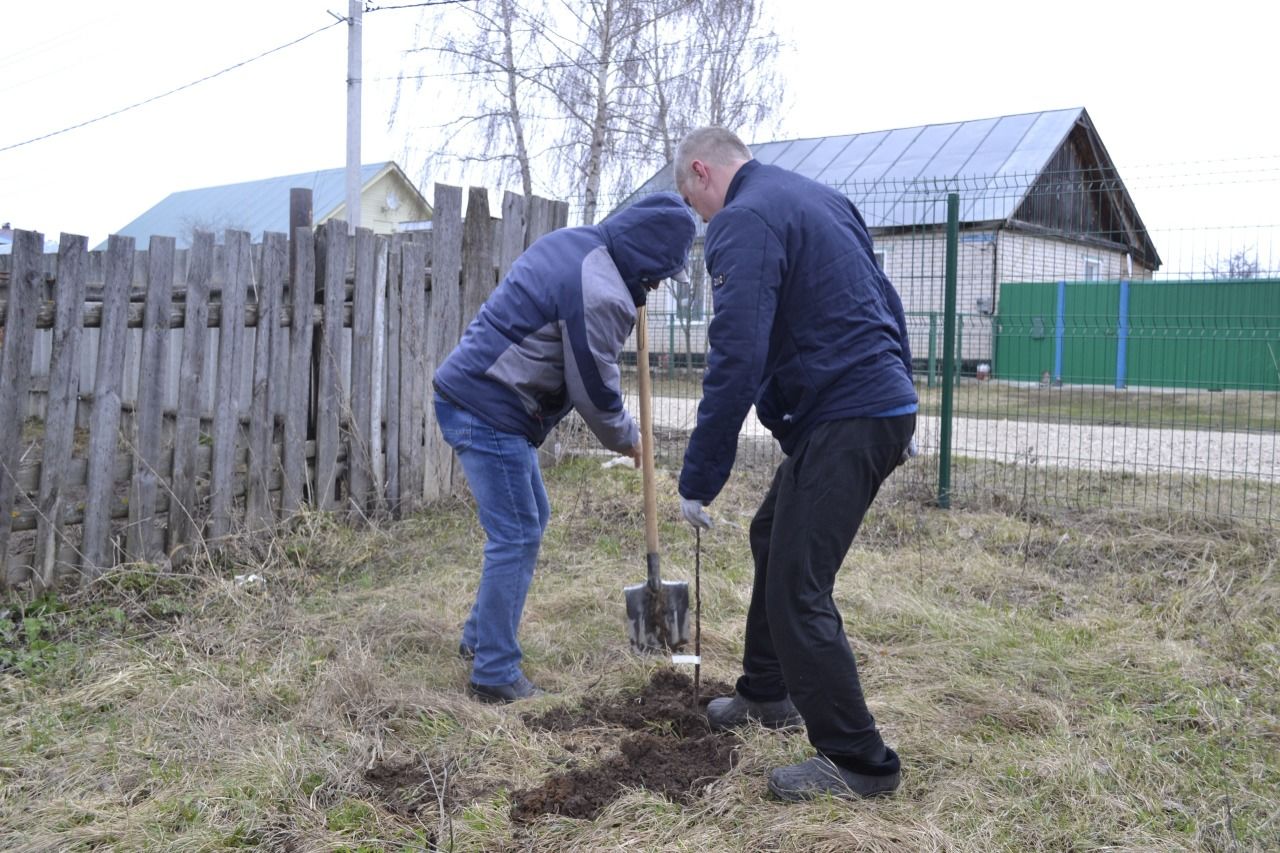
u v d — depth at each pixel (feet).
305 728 9.54
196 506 15.69
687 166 8.95
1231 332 37.32
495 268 20.77
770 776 8.34
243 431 16.60
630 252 10.44
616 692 10.80
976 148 61.67
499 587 10.57
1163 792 8.40
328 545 16.47
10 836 7.73
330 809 8.16
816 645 7.89
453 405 10.69
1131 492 20.71
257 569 15.19
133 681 10.77
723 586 14.46
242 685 10.68
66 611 13.38
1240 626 12.92
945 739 9.27
